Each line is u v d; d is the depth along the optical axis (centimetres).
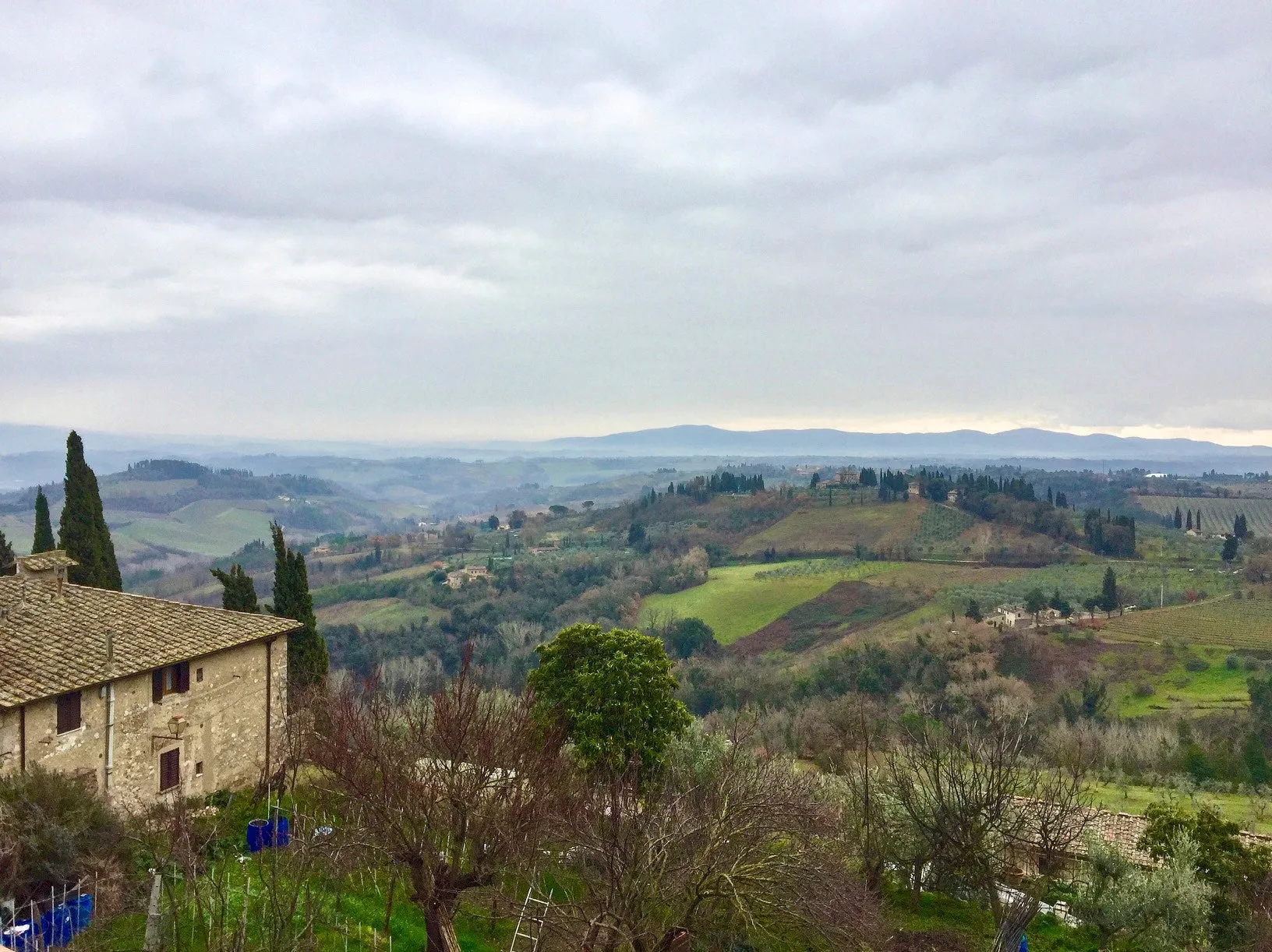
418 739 2112
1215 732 6675
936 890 2977
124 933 1764
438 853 2000
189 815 2234
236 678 2942
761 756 3462
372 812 1977
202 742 2784
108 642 2459
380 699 2486
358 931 1981
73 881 1900
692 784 2531
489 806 1972
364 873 2311
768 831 2069
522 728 2197
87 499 4088
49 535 4466
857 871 2677
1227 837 2933
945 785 2877
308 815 2294
